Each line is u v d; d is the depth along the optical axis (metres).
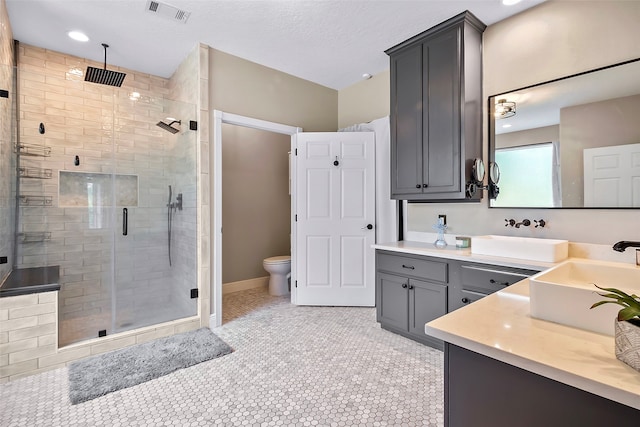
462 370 0.84
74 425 1.64
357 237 3.51
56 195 2.78
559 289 0.91
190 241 3.05
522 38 2.42
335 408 1.76
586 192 2.12
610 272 1.43
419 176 2.76
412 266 2.59
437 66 2.62
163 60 3.28
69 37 2.80
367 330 2.85
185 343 2.57
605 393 0.60
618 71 2.01
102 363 2.25
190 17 2.52
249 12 2.46
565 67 2.22
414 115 2.79
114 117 2.95
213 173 3.01
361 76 3.69
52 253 2.74
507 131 2.50
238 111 3.18
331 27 2.66
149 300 3.00
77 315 2.76
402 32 2.74
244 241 4.43
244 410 1.75
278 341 2.63
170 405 1.79
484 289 2.15
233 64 3.14
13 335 2.08
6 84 2.41
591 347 0.75
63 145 2.82
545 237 2.31
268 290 4.30
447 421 0.87
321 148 3.53
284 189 4.88
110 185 2.91
